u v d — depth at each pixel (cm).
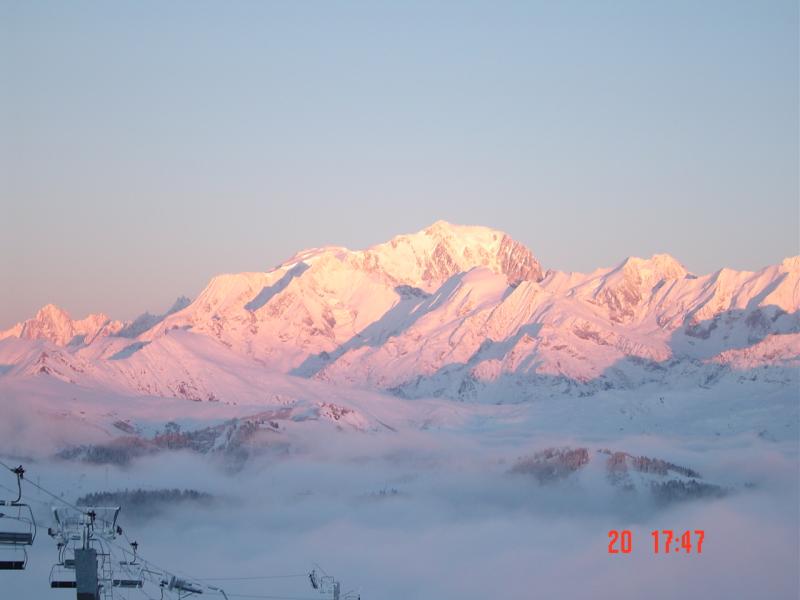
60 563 12000
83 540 12025
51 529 12081
